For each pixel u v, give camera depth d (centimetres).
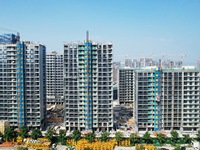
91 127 19712
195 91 19350
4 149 16725
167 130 19688
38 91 19962
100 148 16575
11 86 19888
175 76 19262
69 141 17738
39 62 19838
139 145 16738
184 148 17100
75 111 19675
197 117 19488
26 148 16400
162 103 19475
